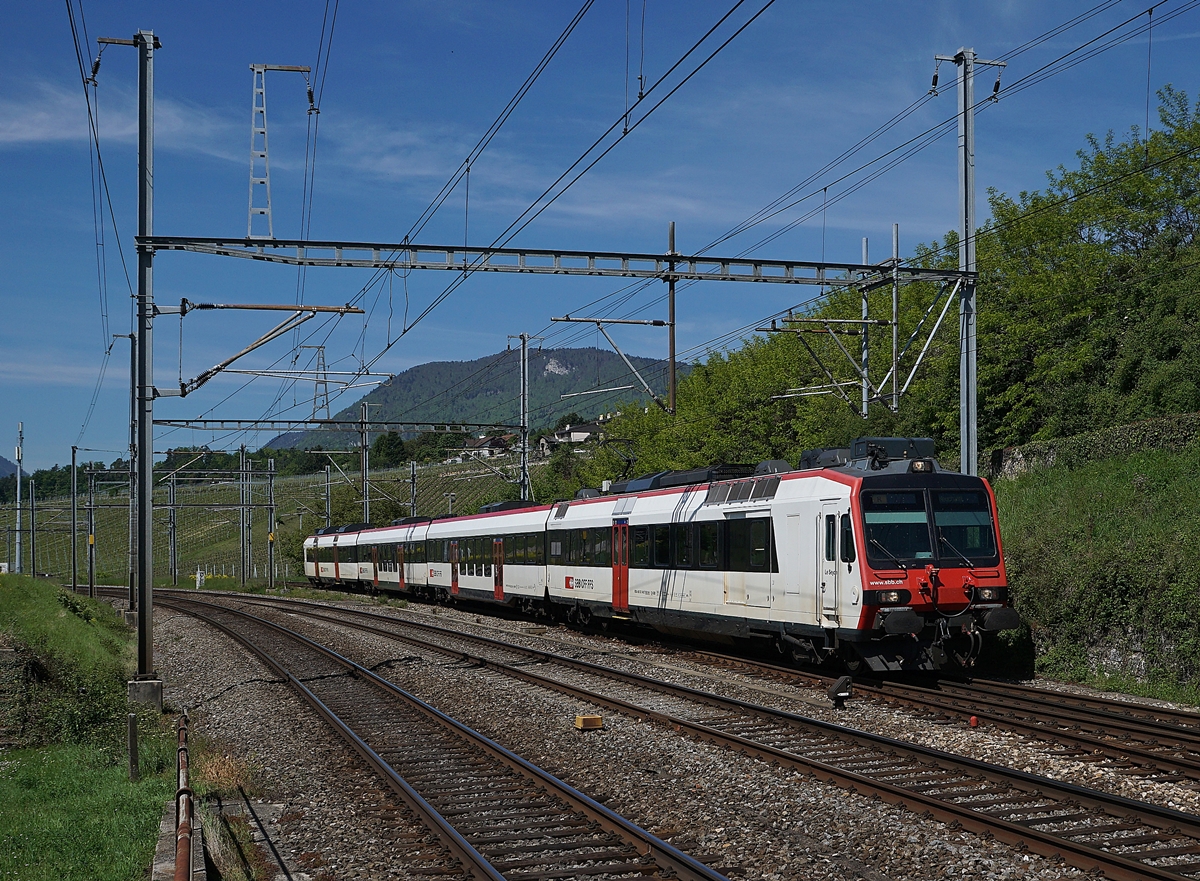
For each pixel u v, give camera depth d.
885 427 32.12
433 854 8.05
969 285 20.55
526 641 24.20
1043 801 8.79
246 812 9.74
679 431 42.84
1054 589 17.08
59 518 103.62
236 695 17.88
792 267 19.53
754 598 18.25
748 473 20.75
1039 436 27.64
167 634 29.89
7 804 10.25
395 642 24.92
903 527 15.66
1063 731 11.22
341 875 7.76
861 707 13.81
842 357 37.38
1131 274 29.56
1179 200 33.00
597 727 13.10
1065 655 16.69
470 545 35.38
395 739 12.87
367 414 53.69
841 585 15.75
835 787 9.48
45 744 13.88
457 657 21.31
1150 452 22.23
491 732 13.17
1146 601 15.33
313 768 11.53
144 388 17.28
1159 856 7.28
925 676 16.78
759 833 8.21
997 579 15.80
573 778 10.34
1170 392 24.28
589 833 8.41
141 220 16.91
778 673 16.98
